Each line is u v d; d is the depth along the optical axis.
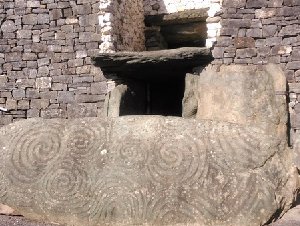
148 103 8.15
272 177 3.20
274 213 3.11
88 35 7.54
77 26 7.58
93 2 7.49
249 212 3.09
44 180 3.42
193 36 10.14
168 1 9.41
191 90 6.36
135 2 8.94
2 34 7.80
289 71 6.83
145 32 9.68
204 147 3.33
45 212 3.35
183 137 3.41
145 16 9.59
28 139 3.66
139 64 6.67
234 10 7.04
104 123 3.67
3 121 7.82
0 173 3.55
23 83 7.77
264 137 3.40
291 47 6.83
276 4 6.90
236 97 6.12
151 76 7.47
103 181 3.29
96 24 7.50
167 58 6.49
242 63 7.02
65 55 7.63
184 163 3.27
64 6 7.61
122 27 8.05
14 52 7.79
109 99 6.54
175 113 8.16
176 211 3.14
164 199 3.17
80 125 3.69
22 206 3.42
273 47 6.92
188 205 3.14
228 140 3.37
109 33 7.42
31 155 3.56
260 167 3.24
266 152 3.30
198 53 6.45
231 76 6.27
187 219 3.12
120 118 3.68
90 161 3.41
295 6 6.82
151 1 9.55
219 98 6.21
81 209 3.27
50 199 3.35
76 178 3.36
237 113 6.03
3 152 3.64
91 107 7.50
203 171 3.22
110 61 6.70
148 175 3.26
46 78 7.70
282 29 6.88
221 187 3.16
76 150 3.50
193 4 9.19
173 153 3.32
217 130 3.45
